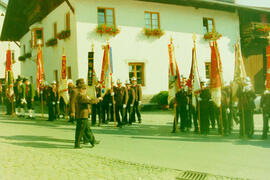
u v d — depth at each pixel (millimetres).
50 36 19188
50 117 11734
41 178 4344
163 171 4742
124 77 16172
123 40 16219
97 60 15477
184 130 9172
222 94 8281
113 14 16094
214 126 9188
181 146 6754
